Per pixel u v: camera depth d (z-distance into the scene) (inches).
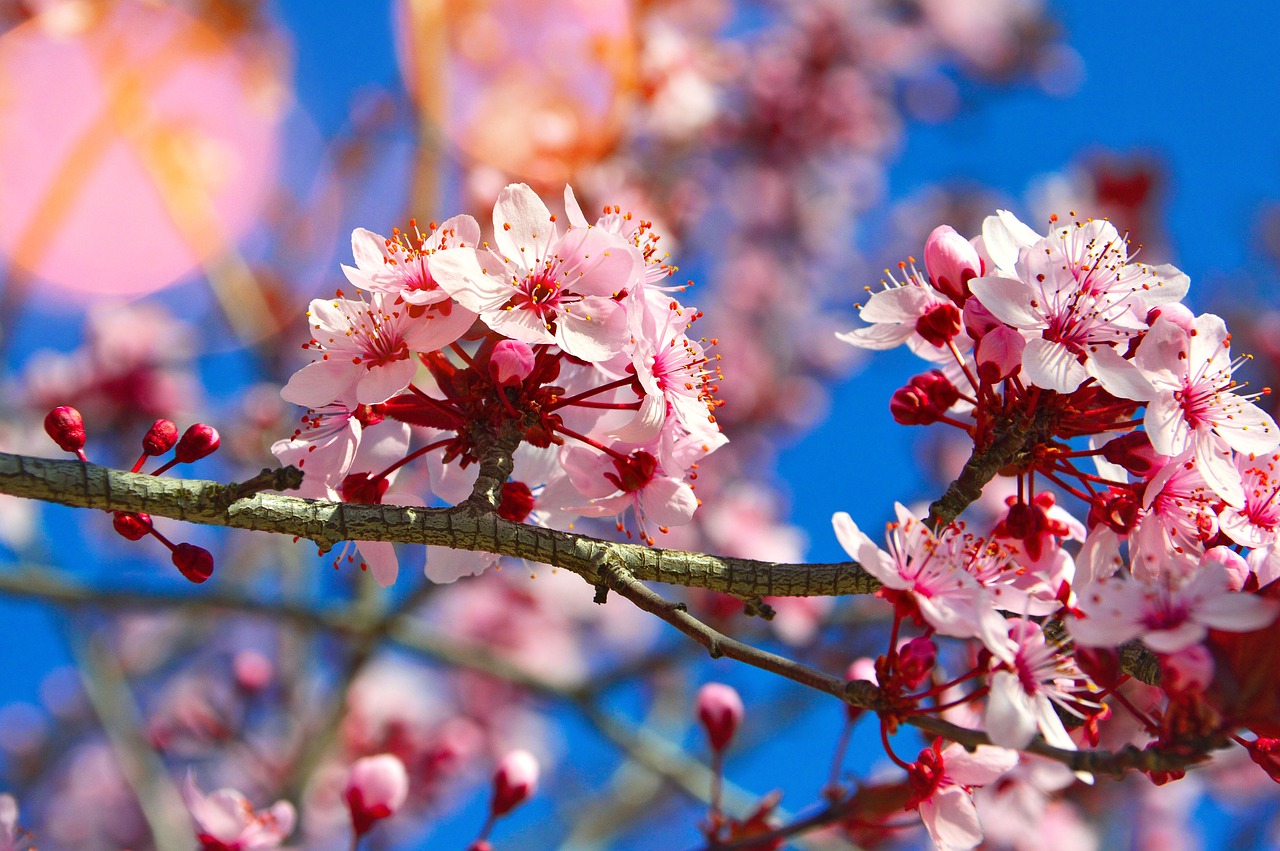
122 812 386.9
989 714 87.5
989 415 107.3
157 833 237.6
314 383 106.2
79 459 98.2
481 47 284.0
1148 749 85.1
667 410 108.7
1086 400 107.4
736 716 162.2
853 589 101.2
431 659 233.5
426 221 259.8
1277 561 105.0
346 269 105.6
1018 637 96.1
